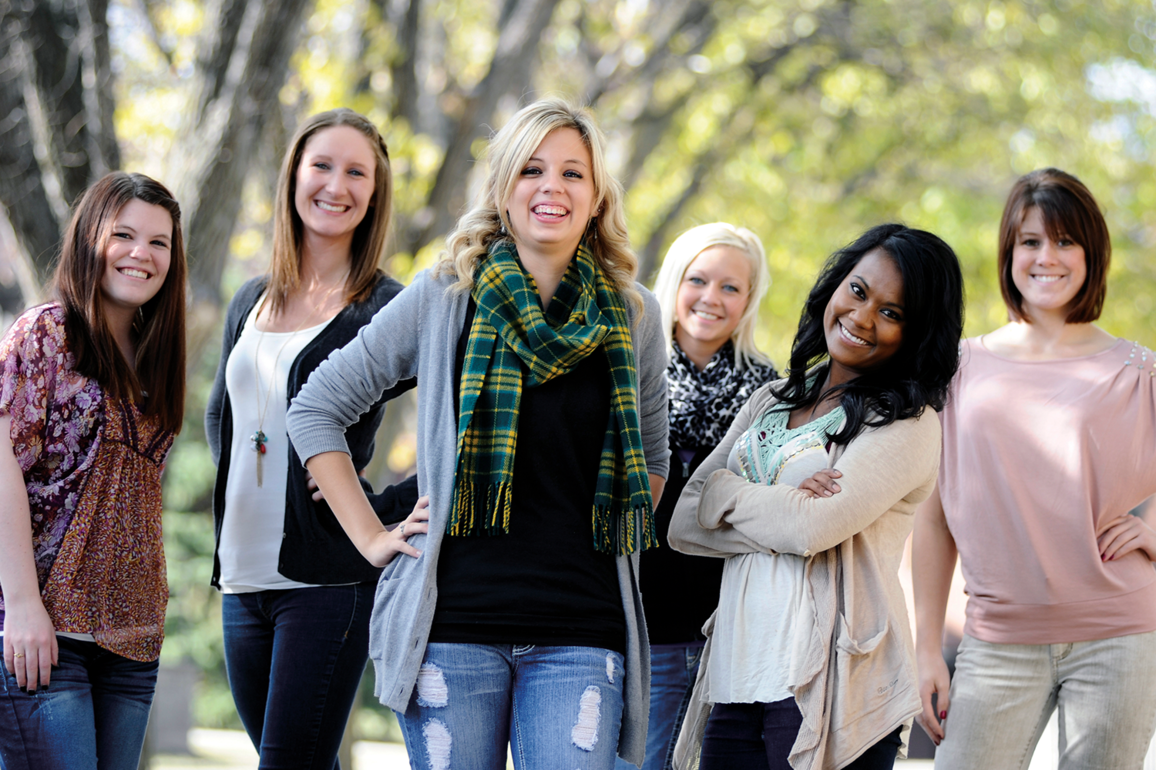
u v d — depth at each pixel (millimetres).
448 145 12203
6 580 4180
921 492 4254
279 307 5180
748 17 17641
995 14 18109
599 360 3949
